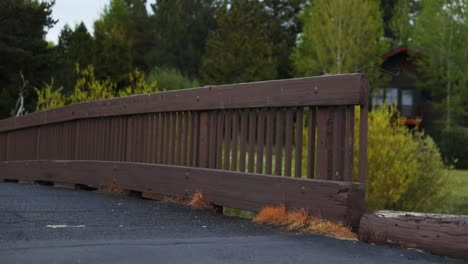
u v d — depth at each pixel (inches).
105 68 1222.3
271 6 2279.8
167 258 164.4
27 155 531.8
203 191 280.2
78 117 416.2
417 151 447.2
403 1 2171.5
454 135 1267.2
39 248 172.6
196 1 2427.4
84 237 193.6
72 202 301.1
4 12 1270.9
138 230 213.3
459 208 491.2
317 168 225.9
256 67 1534.2
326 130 223.3
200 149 289.9
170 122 315.3
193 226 226.5
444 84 1691.7
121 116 364.5
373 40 1599.4
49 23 1347.2
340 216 209.9
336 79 217.5
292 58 1722.4
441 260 173.3
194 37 2353.6
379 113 425.4
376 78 1600.6
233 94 265.6
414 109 1662.2
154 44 2340.1
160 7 2431.1
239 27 1669.5
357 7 1566.2
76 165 414.0
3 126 590.9
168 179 307.3
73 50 1481.3
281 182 234.7
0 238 188.7
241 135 262.8
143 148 340.5
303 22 1900.8
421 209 448.1
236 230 217.6
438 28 1644.9
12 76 1249.4
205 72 1631.4
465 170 1159.0
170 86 1493.6
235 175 259.6
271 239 198.2
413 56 1647.4
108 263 156.4
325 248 185.9
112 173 365.1
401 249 185.8
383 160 407.2
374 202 408.8
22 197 324.5
